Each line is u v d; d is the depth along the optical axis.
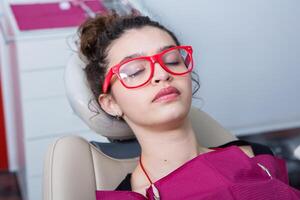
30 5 2.63
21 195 2.73
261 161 1.12
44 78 2.22
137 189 1.11
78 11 2.55
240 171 1.05
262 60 2.12
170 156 1.11
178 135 1.10
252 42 2.07
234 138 1.38
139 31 1.11
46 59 2.20
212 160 1.07
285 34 2.10
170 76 1.05
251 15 2.02
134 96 1.06
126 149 1.29
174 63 1.07
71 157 1.16
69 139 1.19
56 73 2.22
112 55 1.11
